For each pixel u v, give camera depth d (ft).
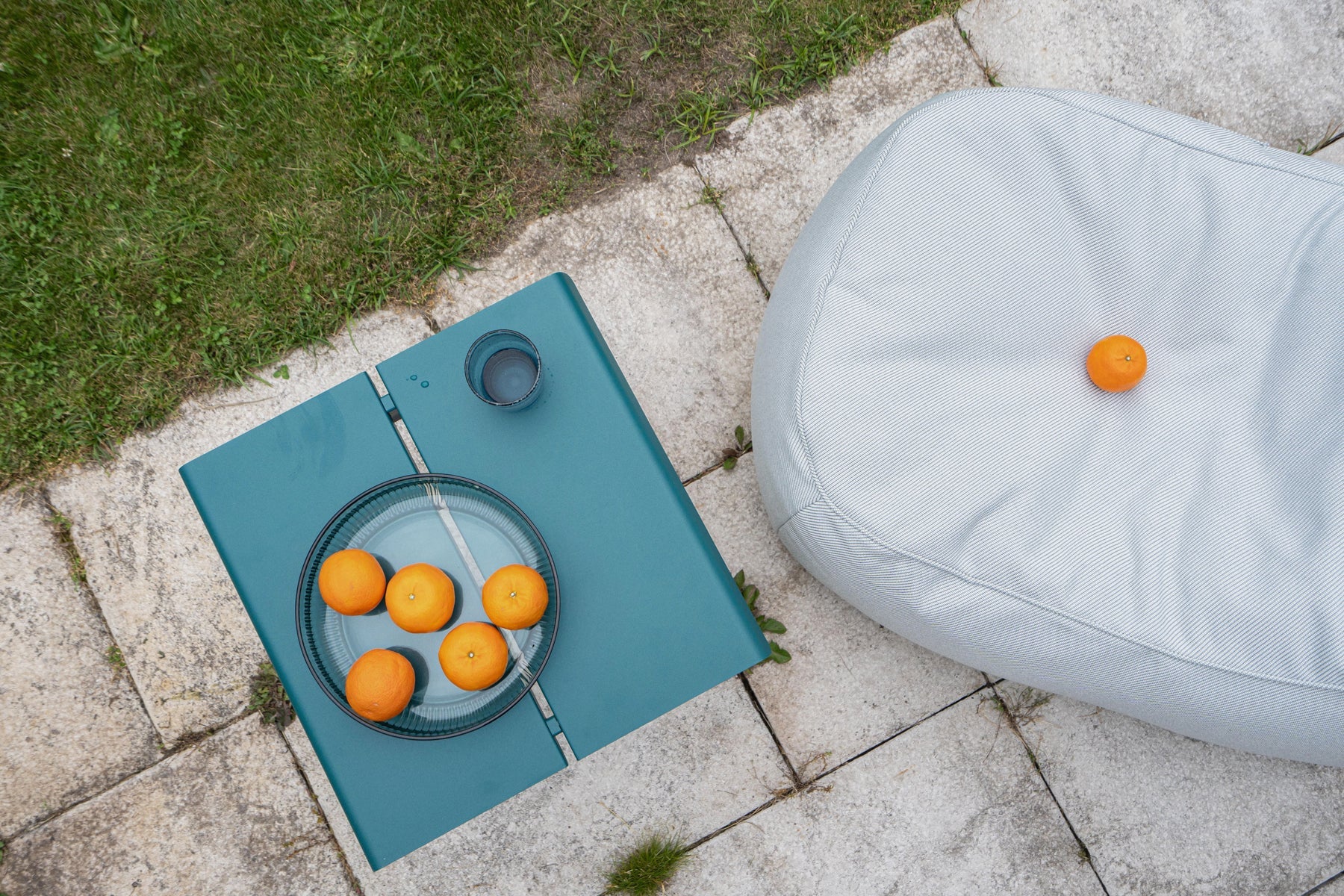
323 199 6.31
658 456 4.20
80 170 6.29
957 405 4.54
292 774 5.86
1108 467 4.57
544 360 4.24
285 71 6.39
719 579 4.10
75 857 5.73
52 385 6.13
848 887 5.76
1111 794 5.84
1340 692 4.09
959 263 4.57
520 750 4.01
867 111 6.48
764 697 5.93
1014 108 4.63
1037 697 5.93
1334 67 6.59
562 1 6.44
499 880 5.76
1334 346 4.46
